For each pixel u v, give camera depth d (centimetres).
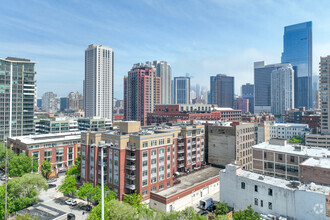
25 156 11512
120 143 8569
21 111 18125
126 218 6075
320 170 6888
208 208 8225
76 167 10988
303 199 5975
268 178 7025
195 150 12006
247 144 13062
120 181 8581
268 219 6219
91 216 6394
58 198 9675
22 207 7894
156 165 9069
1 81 17112
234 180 7288
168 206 8194
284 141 9806
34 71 18838
